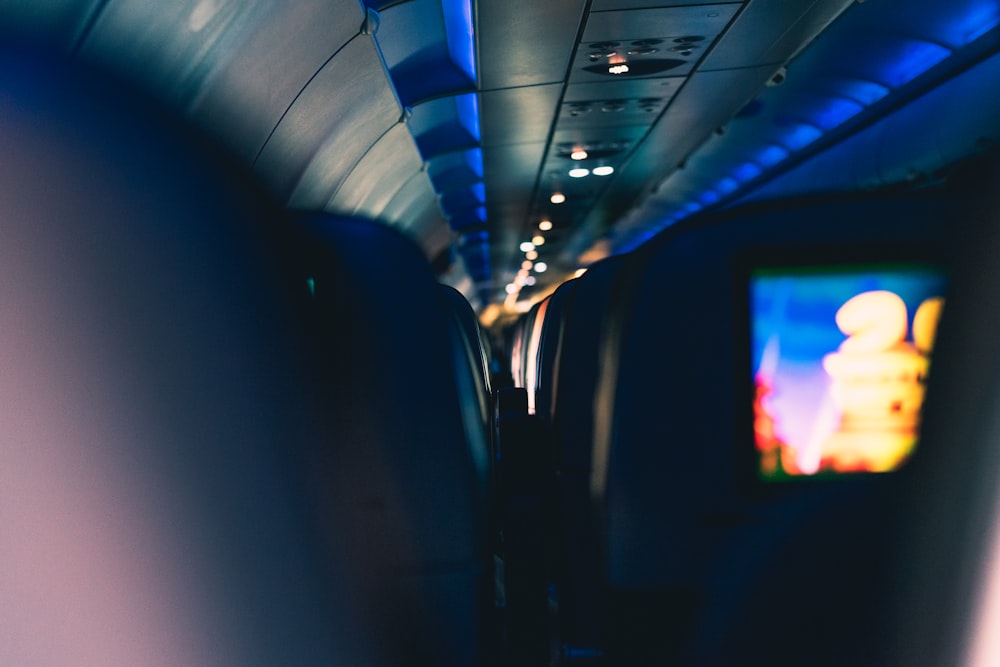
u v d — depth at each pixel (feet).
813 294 8.81
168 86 15.89
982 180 4.67
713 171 60.64
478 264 112.06
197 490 7.38
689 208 76.69
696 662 8.86
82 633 6.17
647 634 10.18
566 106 40.65
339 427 10.57
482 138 46.06
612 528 9.87
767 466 9.15
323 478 9.02
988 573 4.50
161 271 8.04
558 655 12.96
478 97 37.83
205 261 8.61
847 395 8.93
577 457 14.21
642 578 9.96
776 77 36.70
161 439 7.29
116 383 7.16
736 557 9.73
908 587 5.05
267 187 24.61
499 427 15.58
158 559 6.81
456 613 11.17
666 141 49.39
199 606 6.90
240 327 8.66
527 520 13.48
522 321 28.91
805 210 8.72
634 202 71.87
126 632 6.40
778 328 8.91
